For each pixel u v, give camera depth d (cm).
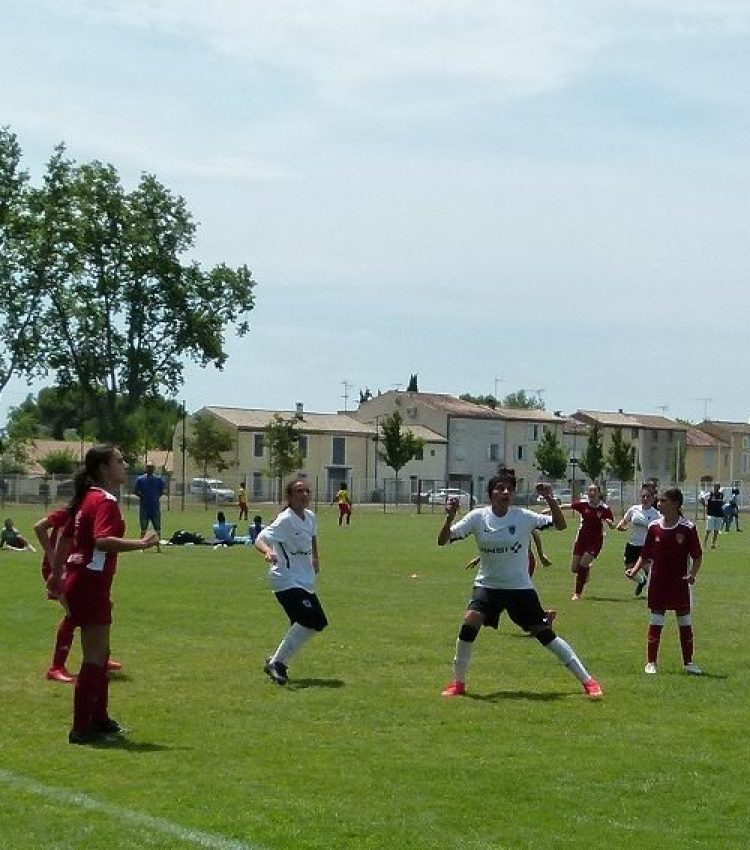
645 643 1941
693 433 15625
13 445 11600
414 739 1195
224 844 852
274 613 2256
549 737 1212
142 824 898
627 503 11425
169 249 8394
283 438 10669
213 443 10862
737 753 1152
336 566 3516
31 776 1038
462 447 13288
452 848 852
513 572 1453
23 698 1386
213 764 1085
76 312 8181
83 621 1156
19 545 4116
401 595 2656
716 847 860
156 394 8469
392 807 952
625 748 1166
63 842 855
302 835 875
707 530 5119
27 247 7850
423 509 9944
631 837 883
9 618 2127
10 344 8088
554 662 1703
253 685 1486
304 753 1130
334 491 12350
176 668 1611
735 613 2423
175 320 8469
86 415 10519
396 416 11525
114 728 1202
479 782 1030
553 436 12700
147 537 1149
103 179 8238
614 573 3550
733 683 1554
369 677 1559
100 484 1186
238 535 5203
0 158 7825
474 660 1714
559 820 925
